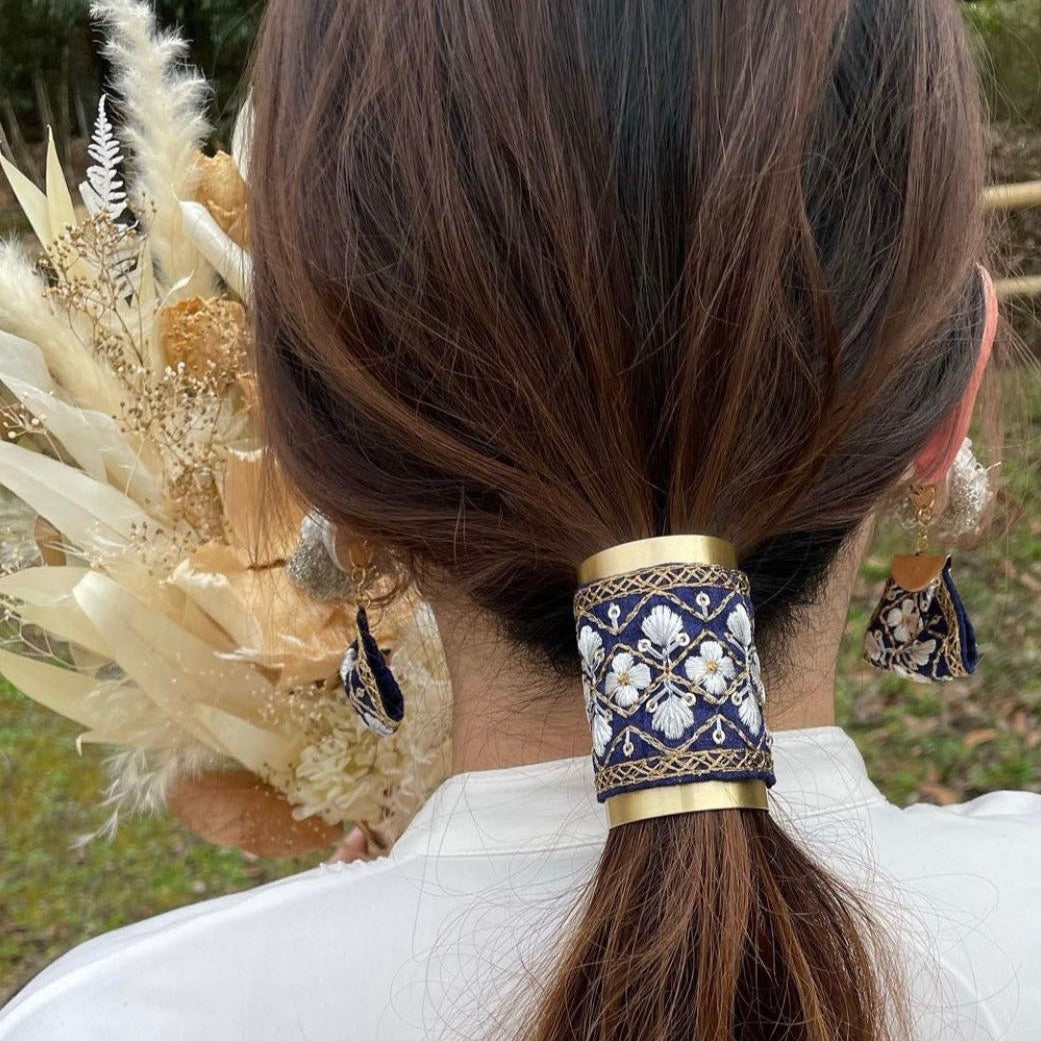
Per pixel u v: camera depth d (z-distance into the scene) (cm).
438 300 55
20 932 303
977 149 62
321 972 62
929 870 66
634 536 55
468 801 65
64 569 108
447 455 56
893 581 79
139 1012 62
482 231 54
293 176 58
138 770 119
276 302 61
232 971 63
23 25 429
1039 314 171
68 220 113
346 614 104
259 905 66
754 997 52
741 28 53
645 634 51
